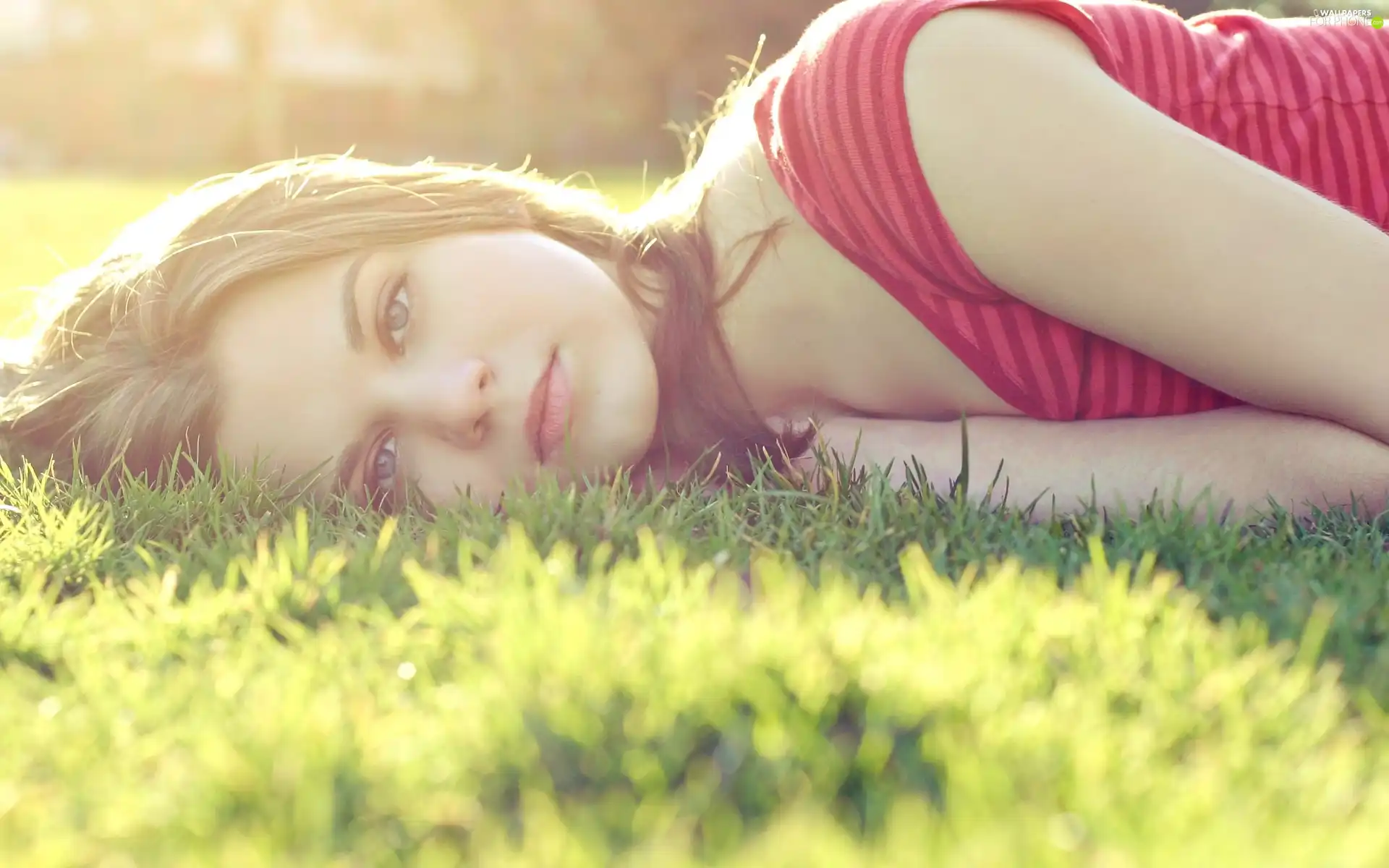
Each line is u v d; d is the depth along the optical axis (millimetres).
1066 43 1976
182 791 987
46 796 1017
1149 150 1839
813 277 2156
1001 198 1872
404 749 1002
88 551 1714
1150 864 787
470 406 1984
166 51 30844
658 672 1069
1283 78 2188
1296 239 1827
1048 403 2094
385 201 2082
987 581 1415
